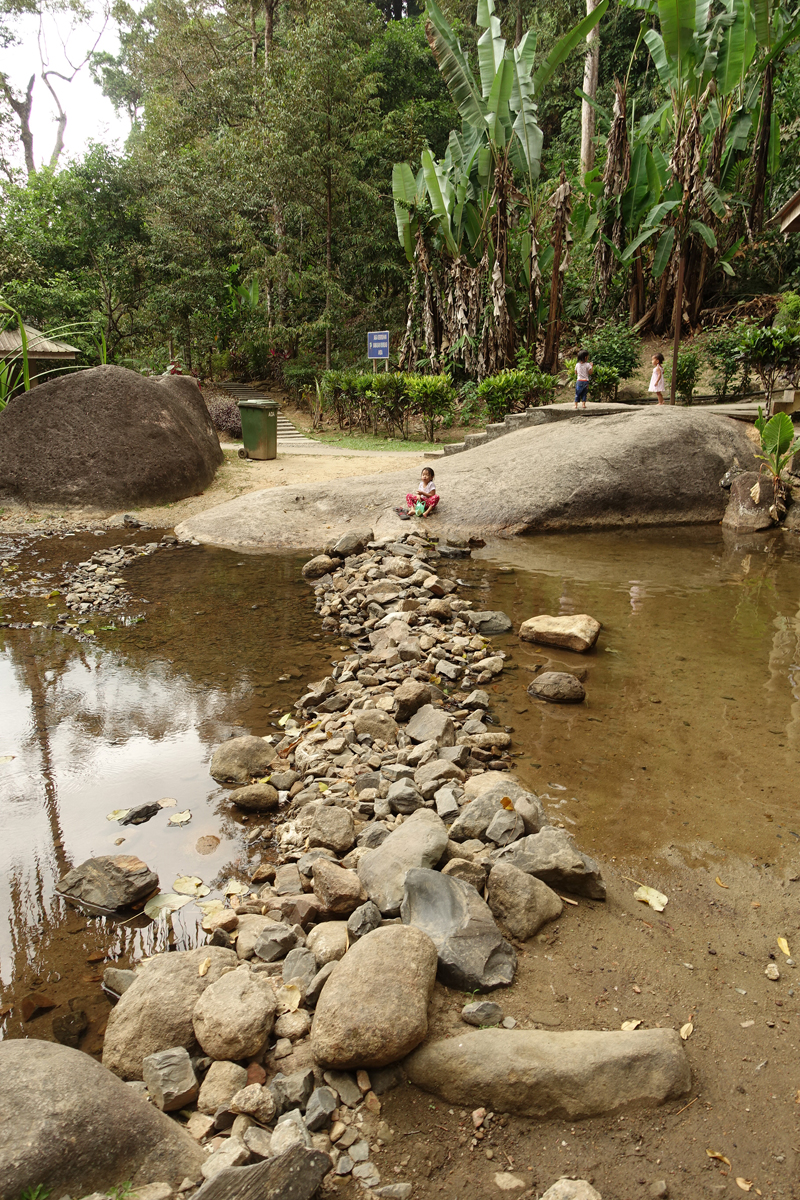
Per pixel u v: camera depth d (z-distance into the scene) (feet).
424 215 66.74
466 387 64.90
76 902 10.43
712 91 56.03
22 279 71.61
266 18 95.61
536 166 59.47
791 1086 7.17
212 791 13.33
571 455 35.91
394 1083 7.26
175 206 81.20
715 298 65.36
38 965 9.30
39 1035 8.15
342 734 14.80
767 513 33.94
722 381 56.49
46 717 16.25
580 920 9.55
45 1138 5.74
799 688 16.75
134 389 39.65
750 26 52.03
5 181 85.61
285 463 48.19
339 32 79.46
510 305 63.46
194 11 102.47
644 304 66.33
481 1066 7.05
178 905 10.29
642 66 93.91
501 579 26.16
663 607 22.77
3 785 13.53
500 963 8.45
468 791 12.26
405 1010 7.35
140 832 12.09
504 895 9.32
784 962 8.87
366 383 64.18
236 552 31.32
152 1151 6.12
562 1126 6.83
